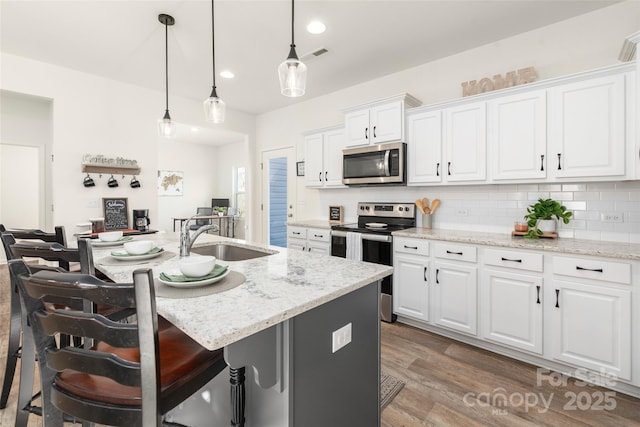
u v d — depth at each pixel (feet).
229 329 2.53
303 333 3.33
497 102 8.09
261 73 11.41
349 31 8.59
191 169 26.86
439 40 9.05
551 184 8.11
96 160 11.23
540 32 8.41
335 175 12.19
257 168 16.97
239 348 2.86
